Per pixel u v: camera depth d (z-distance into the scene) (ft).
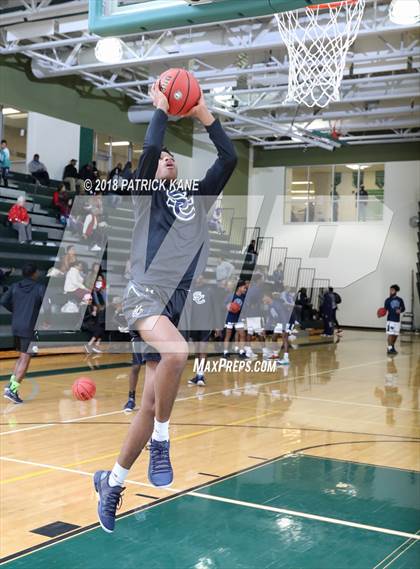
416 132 72.08
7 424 23.09
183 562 11.87
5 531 13.23
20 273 44.34
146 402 8.30
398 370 42.22
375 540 13.12
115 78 59.93
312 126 67.67
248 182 81.51
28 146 55.67
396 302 52.21
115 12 16.70
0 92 52.26
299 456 19.76
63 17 42.37
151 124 8.17
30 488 16.02
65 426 22.93
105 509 8.46
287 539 13.08
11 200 50.14
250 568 11.66
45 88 56.08
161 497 15.53
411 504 15.42
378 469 18.47
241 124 67.31
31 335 26.68
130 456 8.39
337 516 14.51
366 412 27.37
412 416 26.68
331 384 35.47
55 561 11.76
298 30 34.14
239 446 20.86
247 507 14.96
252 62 50.16
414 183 74.79
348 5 27.50
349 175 77.77
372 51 44.70
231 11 15.40
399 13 33.42
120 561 11.84
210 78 52.37
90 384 27.20
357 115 60.49
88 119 60.29
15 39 45.19
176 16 15.71
